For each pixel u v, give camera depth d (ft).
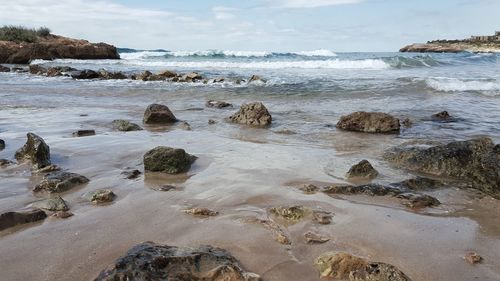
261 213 7.18
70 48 70.95
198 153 11.27
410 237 6.34
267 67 46.57
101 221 6.79
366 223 6.82
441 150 10.25
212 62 53.47
